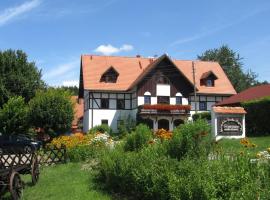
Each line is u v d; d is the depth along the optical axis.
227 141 24.94
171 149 12.91
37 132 40.97
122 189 12.90
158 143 14.11
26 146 16.80
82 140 23.34
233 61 95.56
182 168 10.04
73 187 14.38
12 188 12.15
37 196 13.40
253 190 8.02
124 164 12.89
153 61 59.00
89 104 54.75
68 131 42.53
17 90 49.31
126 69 58.94
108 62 59.31
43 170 19.84
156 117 53.19
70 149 22.69
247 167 9.20
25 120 40.59
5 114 40.16
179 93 56.22
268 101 33.69
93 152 22.53
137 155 12.95
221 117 30.20
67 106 40.75
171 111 53.38
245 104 35.78
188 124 13.10
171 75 55.94
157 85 55.47
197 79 59.81
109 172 13.84
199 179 8.73
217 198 8.31
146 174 11.07
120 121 53.59
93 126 54.62
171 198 9.42
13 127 40.34
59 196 13.08
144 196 11.28
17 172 13.17
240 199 7.86
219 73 62.31
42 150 22.11
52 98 40.50
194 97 52.94
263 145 24.16
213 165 9.49
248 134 35.09
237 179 8.56
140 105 52.97
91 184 14.78
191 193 8.74
